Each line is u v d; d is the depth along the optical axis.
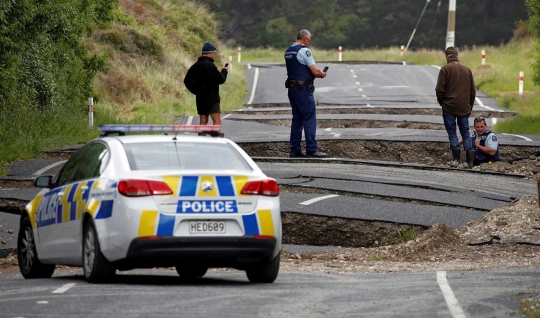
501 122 74.56
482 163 52.91
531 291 22.25
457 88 51.75
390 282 24.34
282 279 25.55
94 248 23.55
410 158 58.91
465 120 52.12
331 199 40.53
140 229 22.61
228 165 24.28
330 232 36.78
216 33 132.38
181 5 129.50
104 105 82.12
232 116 81.94
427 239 32.91
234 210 23.30
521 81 103.00
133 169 23.55
